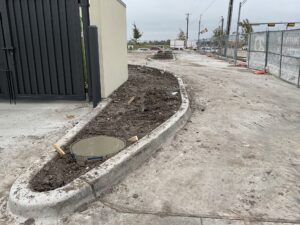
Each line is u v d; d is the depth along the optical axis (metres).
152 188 3.27
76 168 3.47
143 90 8.32
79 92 6.74
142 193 3.17
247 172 3.65
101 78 6.84
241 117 6.07
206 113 6.31
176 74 12.55
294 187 3.31
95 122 5.21
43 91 6.80
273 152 4.29
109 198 3.07
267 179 3.48
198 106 6.90
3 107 6.52
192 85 9.77
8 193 3.10
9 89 6.80
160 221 2.71
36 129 4.98
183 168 3.75
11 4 6.34
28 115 5.84
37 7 6.34
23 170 3.56
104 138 4.38
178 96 7.55
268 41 13.80
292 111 6.68
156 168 3.74
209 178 3.50
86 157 3.61
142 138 4.25
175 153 4.19
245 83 10.55
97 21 6.43
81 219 2.73
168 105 6.50
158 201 3.03
